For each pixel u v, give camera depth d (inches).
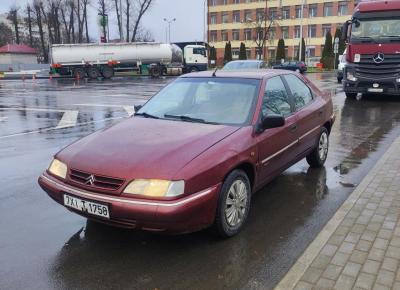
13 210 199.2
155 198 142.8
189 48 1777.8
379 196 209.2
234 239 168.7
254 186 183.9
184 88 217.6
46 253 157.6
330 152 312.5
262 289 134.3
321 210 199.0
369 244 158.7
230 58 2923.2
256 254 156.7
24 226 181.0
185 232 151.0
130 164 150.5
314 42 3129.9
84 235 172.4
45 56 2942.9
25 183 241.1
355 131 396.8
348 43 625.9
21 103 697.0
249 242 166.2
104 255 156.2
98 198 147.9
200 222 152.5
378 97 697.0
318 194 220.8
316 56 3129.9
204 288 135.0
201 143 163.5
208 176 152.5
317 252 153.3
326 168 269.1
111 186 148.5
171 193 143.1
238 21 3348.9
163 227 144.3
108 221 149.9
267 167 191.9
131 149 160.4
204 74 226.8
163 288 135.0
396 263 144.6
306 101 246.4
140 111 212.5
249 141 175.9
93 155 160.4
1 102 714.8
